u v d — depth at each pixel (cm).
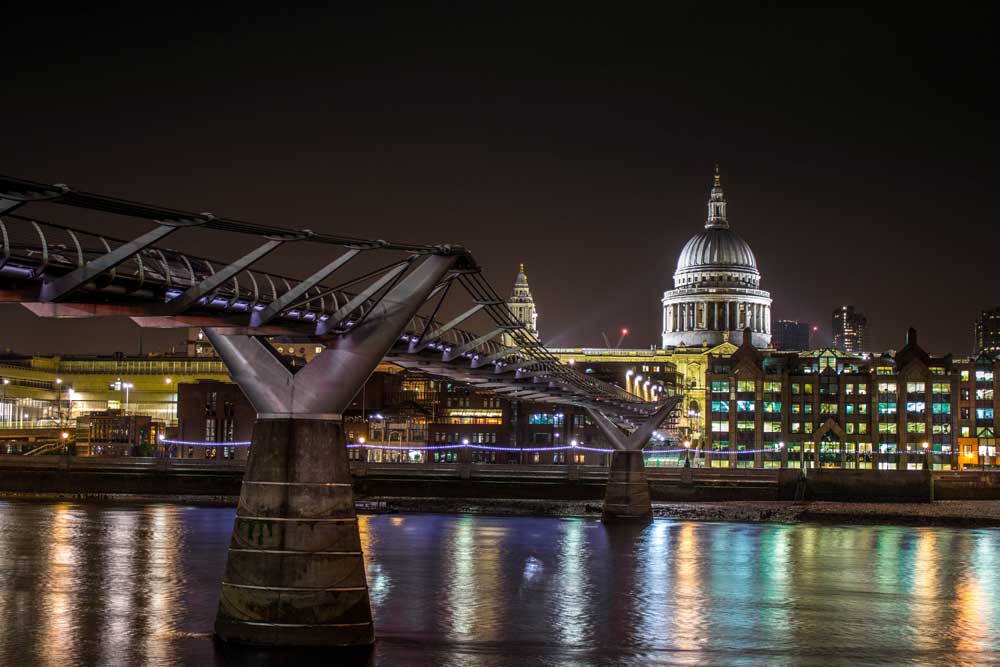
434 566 9406
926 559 10681
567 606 7581
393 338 5428
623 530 13112
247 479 5381
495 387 10312
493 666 5747
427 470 17250
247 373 5341
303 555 5297
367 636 5428
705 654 6238
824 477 17750
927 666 6106
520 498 17075
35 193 3478
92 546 10388
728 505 16562
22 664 5622
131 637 6228
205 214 4091
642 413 15662
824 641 6662
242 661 5253
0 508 14575
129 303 4553
